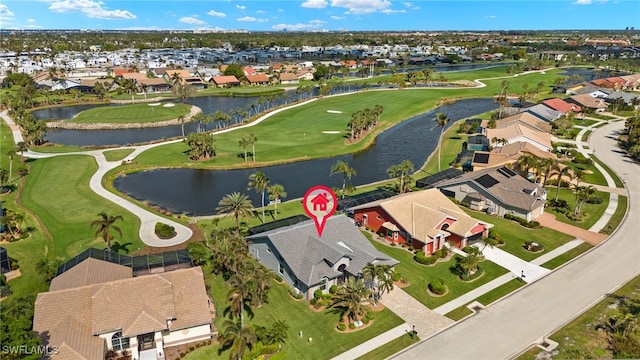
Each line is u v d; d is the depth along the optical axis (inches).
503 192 3166.8
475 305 2095.2
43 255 2541.8
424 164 4488.2
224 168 4298.7
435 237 2564.0
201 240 2746.1
